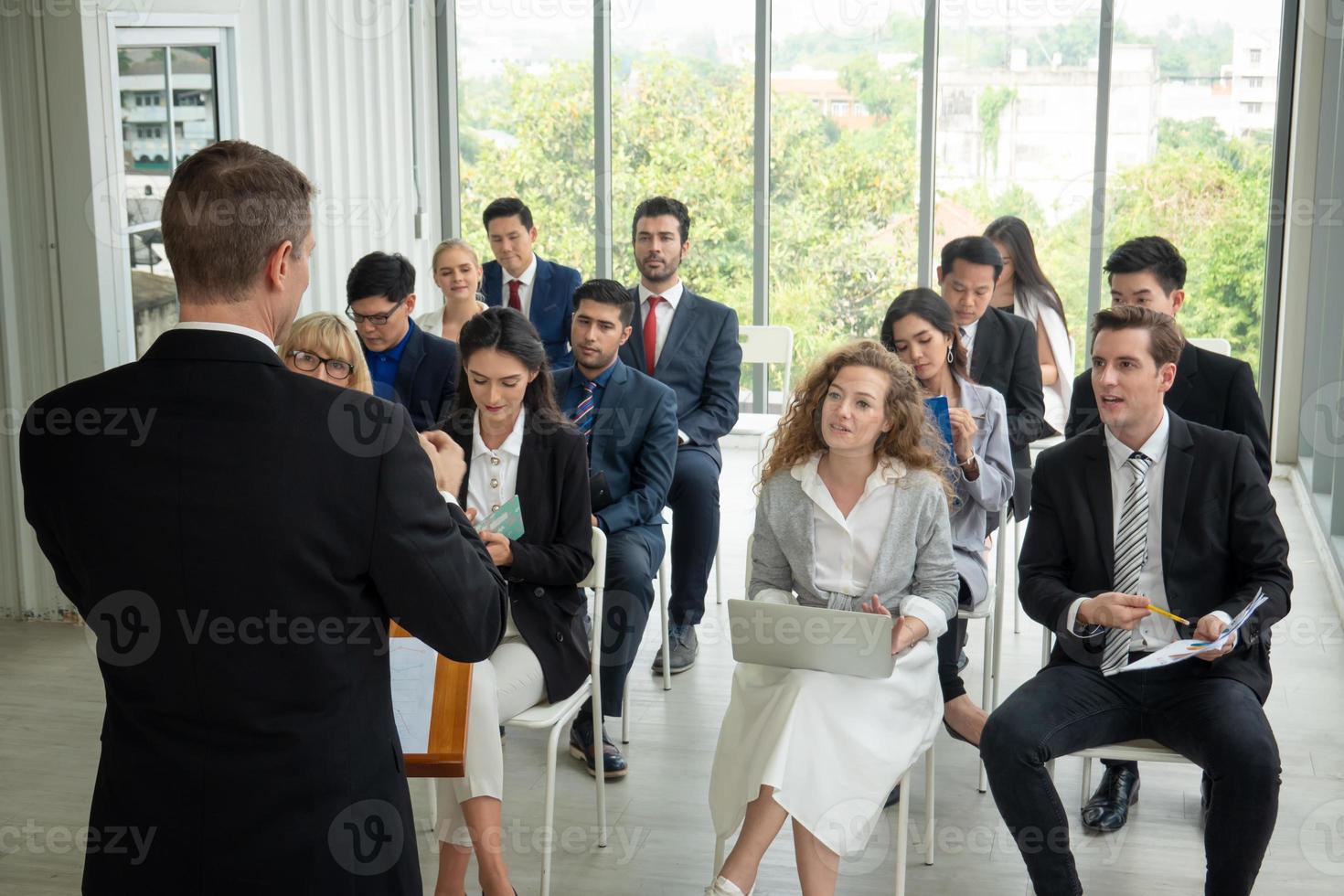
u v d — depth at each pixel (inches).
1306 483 243.8
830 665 103.8
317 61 243.3
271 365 61.5
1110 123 267.7
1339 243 223.3
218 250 60.2
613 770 139.3
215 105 215.5
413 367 163.5
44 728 153.5
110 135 180.1
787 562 118.3
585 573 121.3
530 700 116.0
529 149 293.1
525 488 122.6
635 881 119.3
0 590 189.9
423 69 285.9
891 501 113.7
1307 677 165.0
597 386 157.6
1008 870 120.6
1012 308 185.8
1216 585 111.3
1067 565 116.2
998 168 275.0
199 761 61.8
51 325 180.7
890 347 135.9
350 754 63.8
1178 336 110.3
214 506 59.9
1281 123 258.1
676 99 285.4
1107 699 107.1
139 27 191.9
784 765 101.0
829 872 103.0
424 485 63.8
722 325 187.9
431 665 97.0
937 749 147.3
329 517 61.0
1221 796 100.3
